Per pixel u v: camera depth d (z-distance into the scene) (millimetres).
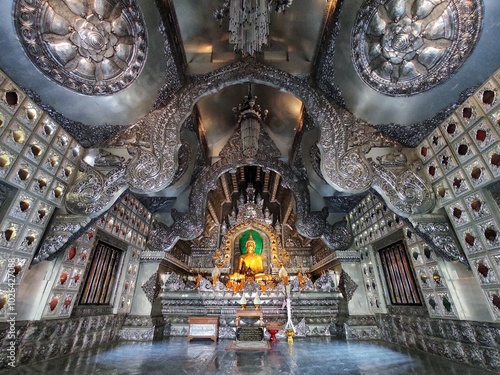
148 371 3648
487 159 3744
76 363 4109
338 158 5391
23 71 3701
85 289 5539
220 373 3537
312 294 8070
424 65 4305
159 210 8570
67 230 4457
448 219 4531
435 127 4570
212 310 8047
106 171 5078
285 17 6137
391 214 6141
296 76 6273
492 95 3631
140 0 4336
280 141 9398
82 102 4535
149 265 7762
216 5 6020
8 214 3680
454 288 4496
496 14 3391
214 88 6098
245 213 12859
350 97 5469
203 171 8898
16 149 3695
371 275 7258
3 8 3221
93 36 4133
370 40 4590
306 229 8375
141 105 5438
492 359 3715
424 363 4129
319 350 5305
